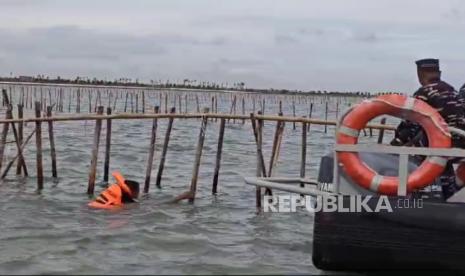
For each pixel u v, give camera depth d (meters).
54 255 9.00
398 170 7.84
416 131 8.28
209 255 9.25
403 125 8.43
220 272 8.28
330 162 8.03
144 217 11.93
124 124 41.66
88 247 9.52
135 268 8.38
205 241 10.09
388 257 7.66
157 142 28.95
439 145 7.49
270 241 10.27
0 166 16.06
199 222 11.68
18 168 16.84
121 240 10.01
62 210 12.48
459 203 7.55
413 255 7.61
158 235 10.42
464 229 7.48
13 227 10.78
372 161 7.97
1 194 14.16
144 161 21.47
